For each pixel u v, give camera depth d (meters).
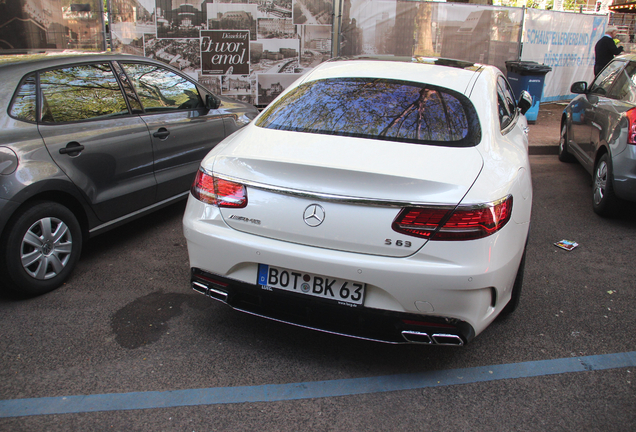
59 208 3.29
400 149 2.46
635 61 5.54
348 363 2.72
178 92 4.55
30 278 3.16
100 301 3.25
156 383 2.49
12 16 7.80
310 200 2.30
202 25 8.29
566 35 11.72
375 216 2.23
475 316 2.31
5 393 2.37
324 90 3.07
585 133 6.15
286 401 2.40
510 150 2.82
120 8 8.02
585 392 2.54
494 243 2.27
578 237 4.66
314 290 2.37
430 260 2.21
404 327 2.31
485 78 3.27
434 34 9.87
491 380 2.62
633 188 4.61
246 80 8.70
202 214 2.58
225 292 2.56
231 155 2.55
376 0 9.20
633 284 3.75
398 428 2.25
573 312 3.33
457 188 2.22
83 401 2.34
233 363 2.68
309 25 8.68
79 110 3.55
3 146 2.97
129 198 3.88
